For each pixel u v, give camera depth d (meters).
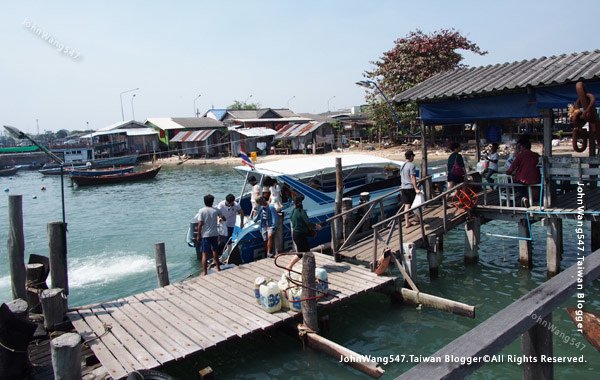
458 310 8.92
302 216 10.55
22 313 7.27
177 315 8.49
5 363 6.62
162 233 19.05
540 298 2.62
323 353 7.87
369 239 11.81
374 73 40.00
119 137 59.31
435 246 11.25
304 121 59.56
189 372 7.81
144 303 9.12
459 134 35.56
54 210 26.55
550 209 10.47
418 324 8.98
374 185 14.70
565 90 9.97
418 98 12.31
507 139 19.45
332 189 15.06
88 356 7.24
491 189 14.03
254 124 58.94
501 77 11.64
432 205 13.48
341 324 9.17
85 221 22.59
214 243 11.21
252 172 13.70
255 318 8.23
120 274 13.62
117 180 38.41
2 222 23.52
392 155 39.00
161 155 58.16
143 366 6.78
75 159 55.09
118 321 8.35
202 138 52.53
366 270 10.31
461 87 11.86
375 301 10.13
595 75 9.15
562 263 11.83
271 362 7.93
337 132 51.72
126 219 22.53
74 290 12.32
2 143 72.31
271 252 12.01
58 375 6.01
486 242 14.52
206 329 7.88
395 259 10.10
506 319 2.41
